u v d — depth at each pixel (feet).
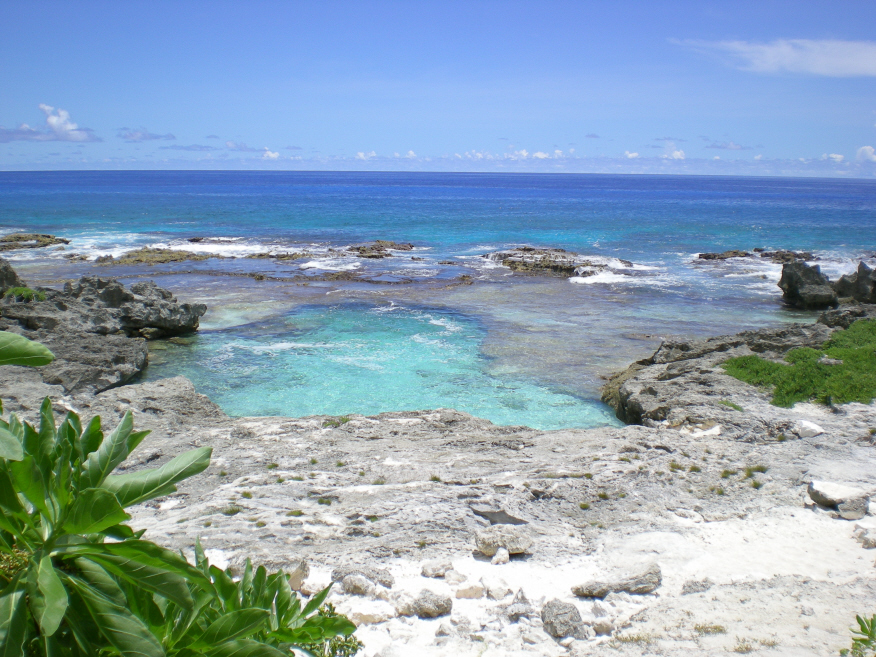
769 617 24.08
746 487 38.81
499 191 613.93
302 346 86.28
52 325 78.33
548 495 37.27
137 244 182.50
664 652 21.38
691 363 66.44
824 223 267.80
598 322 101.60
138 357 74.69
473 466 43.16
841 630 22.82
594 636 23.22
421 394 68.59
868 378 57.77
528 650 22.24
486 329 96.17
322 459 45.11
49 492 10.19
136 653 9.29
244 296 117.39
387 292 122.72
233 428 51.96
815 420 51.21
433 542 31.01
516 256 161.38
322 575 27.02
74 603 9.62
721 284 135.33
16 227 223.92
